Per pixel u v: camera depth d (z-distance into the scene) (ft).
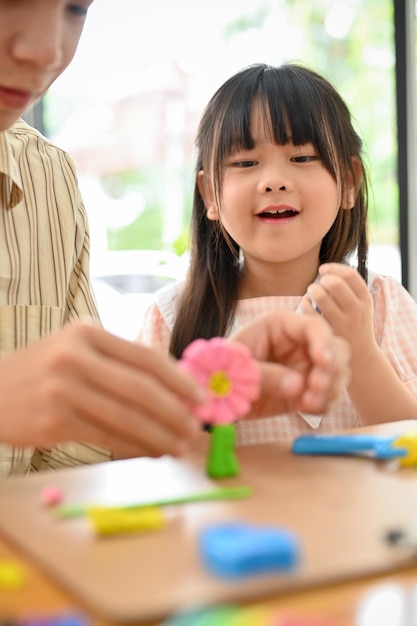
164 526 1.50
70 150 6.05
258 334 2.29
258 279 3.90
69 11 2.20
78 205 3.45
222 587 1.20
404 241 6.11
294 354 2.30
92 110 6.04
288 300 3.84
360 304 3.01
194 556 1.33
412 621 1.05
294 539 1.33
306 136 3.62
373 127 6.06
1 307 3.02
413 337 3.83
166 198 6.10
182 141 6.02
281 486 1.78
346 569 1.27
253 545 1.26
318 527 1.49
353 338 3.03
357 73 6.05
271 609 1.15
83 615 1.15
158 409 1.66
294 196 3.60
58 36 2.05
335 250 3.99
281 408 2.26
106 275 6.13
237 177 3.69
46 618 1.08
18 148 3.29
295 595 1.20
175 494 1.71
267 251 3.64
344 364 2.09
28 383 1.67
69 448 2.92
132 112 6.06
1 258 3.07
